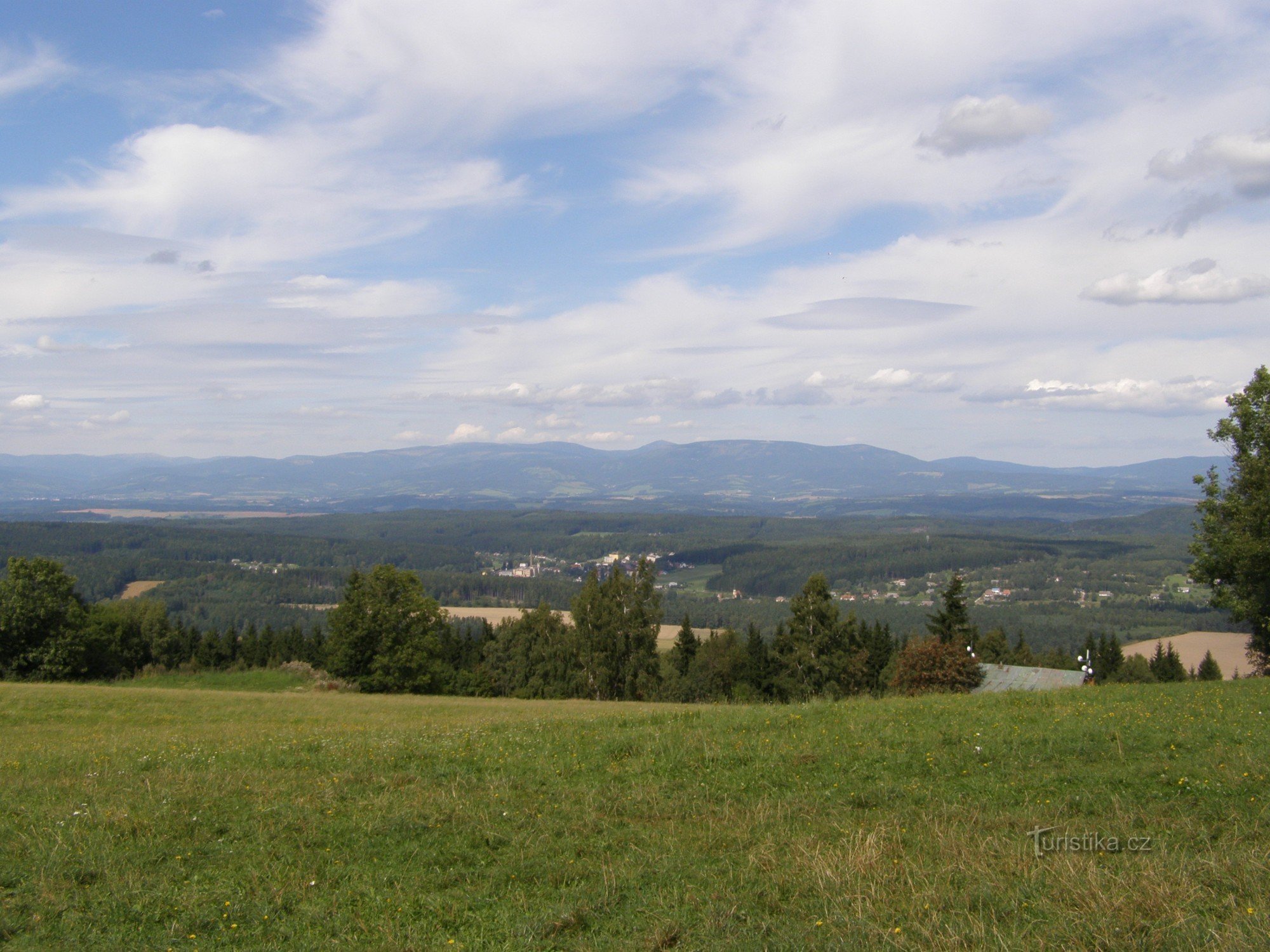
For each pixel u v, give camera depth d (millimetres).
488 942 7480
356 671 57625
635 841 10039
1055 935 6887
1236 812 10031
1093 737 13766
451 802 11531
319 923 7875
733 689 65188
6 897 8312
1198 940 6586
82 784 13133
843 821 10508
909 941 6941
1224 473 33344
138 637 73438
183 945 7410
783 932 7215
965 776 12328
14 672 57094
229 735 20781
